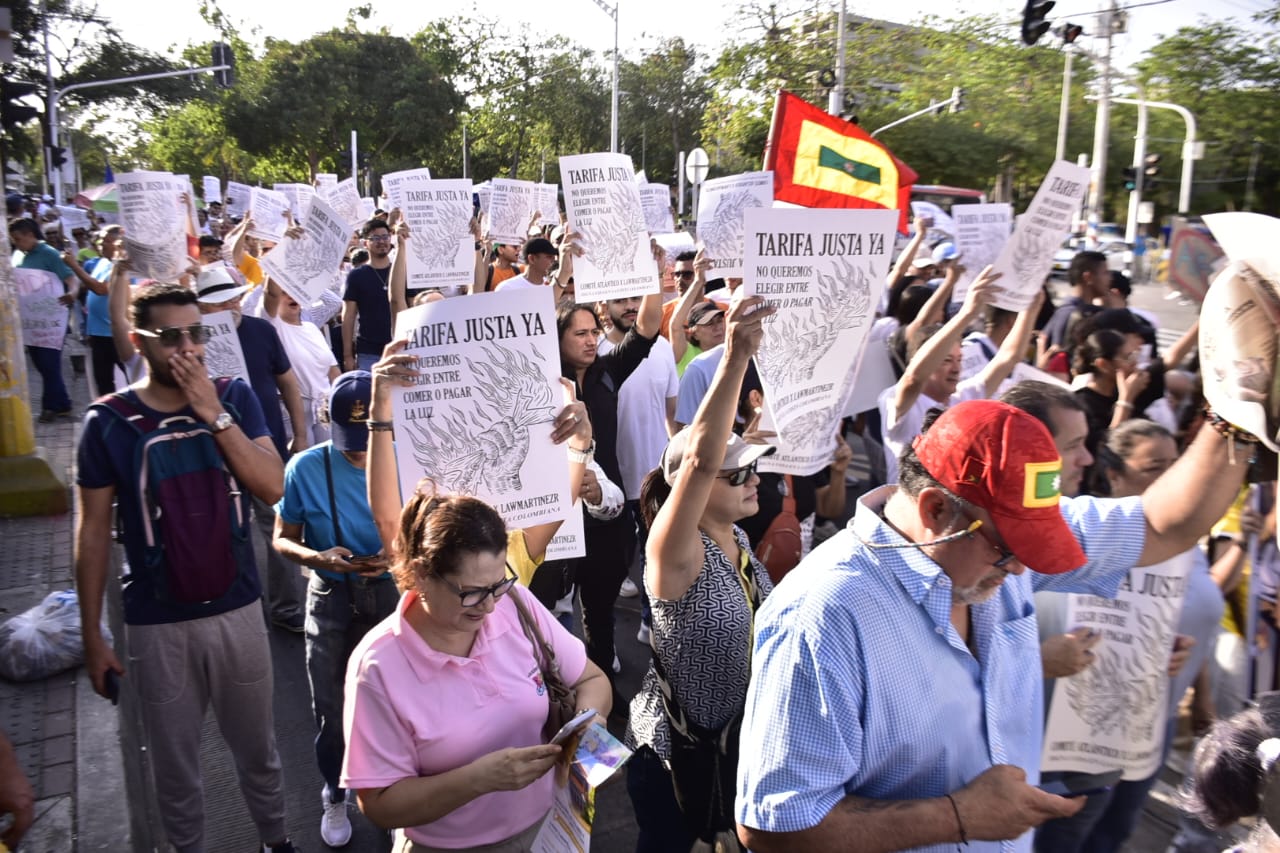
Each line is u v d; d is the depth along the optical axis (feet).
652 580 9.29
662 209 35.35
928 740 6.43
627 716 16.12
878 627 6.37
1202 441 8.02
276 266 21.94
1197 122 108.06
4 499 21.36
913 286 22.40
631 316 20.13
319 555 11.76
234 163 206.59
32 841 10.78
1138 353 16.25
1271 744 6.43
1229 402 6.68
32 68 141.08
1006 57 116.98
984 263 19.83
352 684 8.00
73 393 37.68
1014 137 113.80
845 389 10.80
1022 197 122.01
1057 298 44.73
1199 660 10.66
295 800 14.20
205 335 10.75
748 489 9.78
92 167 271.49
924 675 6.42
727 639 9.29
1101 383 16.24
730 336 8.30
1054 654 8.66
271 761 12.03
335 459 12.14
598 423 16.21
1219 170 108.47
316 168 179.22
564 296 21.86
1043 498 6.08
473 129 195.42
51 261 36.29
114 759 12.39
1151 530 8.26
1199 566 10.66
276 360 19.40
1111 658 9.20
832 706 6.26
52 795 11.61
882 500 7.07
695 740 9.56
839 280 10.42
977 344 19.16
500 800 8.37
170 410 10.99
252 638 11.47
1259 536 11.07
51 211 67.26
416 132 172.45
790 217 10.09
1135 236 83.76
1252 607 11.10
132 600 11.02
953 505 6.30
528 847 8.57
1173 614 9.10
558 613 17.95
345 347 29.50
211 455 11.00
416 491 9.50
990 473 6.11
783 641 6.49
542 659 8.73
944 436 6.40
